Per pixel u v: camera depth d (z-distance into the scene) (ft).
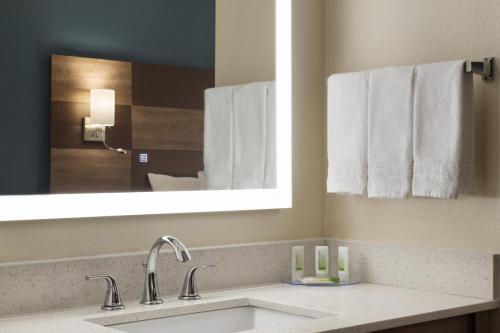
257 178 7.92
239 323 7.00
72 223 6.56
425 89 7.04
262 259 7.83
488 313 7.07
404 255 7.66
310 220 8.45
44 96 6.48
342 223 8.40
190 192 7.35
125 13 6.98
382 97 7.36
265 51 8.07
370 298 7.02
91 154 6.72
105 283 6.67
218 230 7.59
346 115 7.70
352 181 7.61
